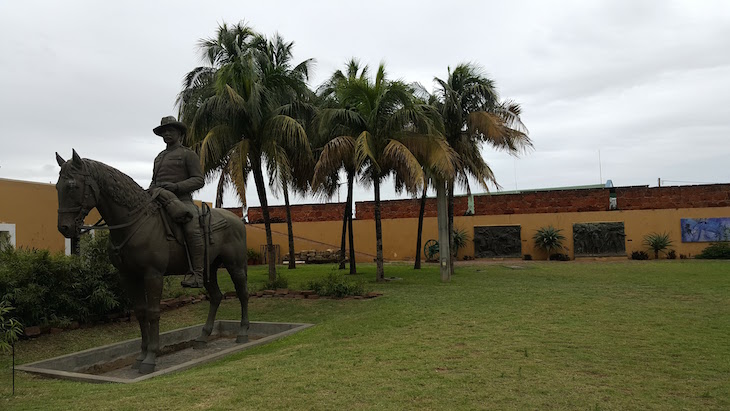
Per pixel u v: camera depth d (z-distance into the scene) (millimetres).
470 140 18734
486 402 4730
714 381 5355
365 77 16609
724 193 27062
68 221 5949
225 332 9680
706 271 18344
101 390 5516
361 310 11086
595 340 7383
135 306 7035
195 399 4957
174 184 7219
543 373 5676
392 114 16250
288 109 17484
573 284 14977
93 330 9820
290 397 4961
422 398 4871
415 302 11656
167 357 7832
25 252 10148
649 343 7156
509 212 29281
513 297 12125
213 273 8547
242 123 16438
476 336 7789
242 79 15969
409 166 14977
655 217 26859
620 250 26969
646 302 11062
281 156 16250
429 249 29125
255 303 12633
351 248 20016
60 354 8234
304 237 32062
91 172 6203
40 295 9078
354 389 5180
